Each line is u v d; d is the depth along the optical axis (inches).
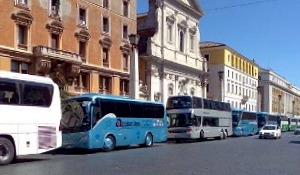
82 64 1731.1
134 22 2111.2
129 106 1109.7
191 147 1170.0
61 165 654.5
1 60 1387.8
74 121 957.2
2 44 1393.9
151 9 2322.8
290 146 1244.5
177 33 2465.6
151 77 2199.8
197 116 1534.2
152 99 2197.3
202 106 1590.8
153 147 1167.0
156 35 2255.2
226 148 1125.1
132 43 1289.4
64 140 953.5
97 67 1824.6
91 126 954.1
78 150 1026.7
